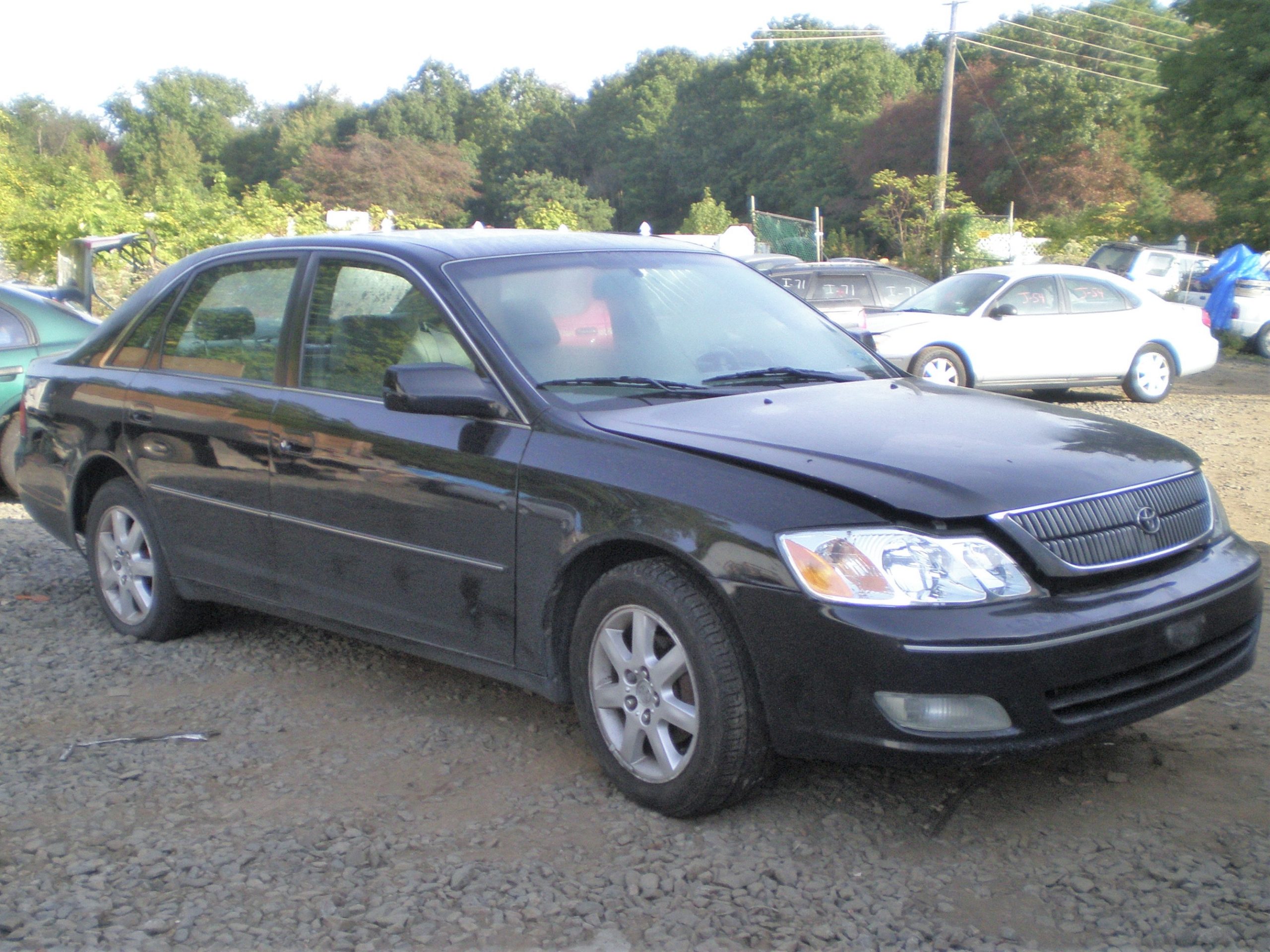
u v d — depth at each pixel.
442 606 4.00
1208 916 2.93
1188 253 24.98
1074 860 3.22
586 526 3.54
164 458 4.93
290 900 3.09
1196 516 3.62
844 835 3.38
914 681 3.04
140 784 3.82
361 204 74.25
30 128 91.56
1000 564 3.14
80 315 8.68
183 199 21.59
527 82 108.00
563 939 2.89
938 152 32.00
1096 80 47.84
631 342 4.18
